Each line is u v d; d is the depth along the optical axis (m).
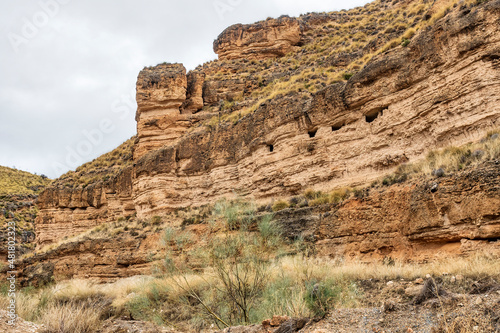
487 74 18.64
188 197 35.44
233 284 12.95
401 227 17.72
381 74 23.73
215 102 44.03
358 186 23.39
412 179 18.52
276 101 30.03
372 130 24.02
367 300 12.22
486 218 14.56
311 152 26.67
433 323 7.82
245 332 9.12
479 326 7.31
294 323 8.91
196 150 36.44
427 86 21.36
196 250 15.67
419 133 21.53
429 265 15.17
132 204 41.78
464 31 19.70
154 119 41.06
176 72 42.69
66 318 11.34
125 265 30.45
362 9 59.81
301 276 13.95
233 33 53.66
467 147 18.09
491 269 11.98
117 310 17.48
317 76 36.34
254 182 30.00
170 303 15.52
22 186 81.69
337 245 19.67
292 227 21.45
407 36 26.22
